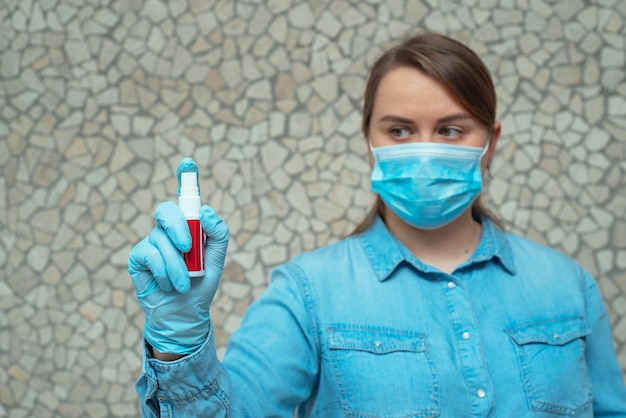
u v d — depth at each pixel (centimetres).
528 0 240
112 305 241
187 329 78
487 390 97
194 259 76
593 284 113
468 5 240
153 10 244
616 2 239
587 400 103
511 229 235
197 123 242
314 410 102
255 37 242
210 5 243
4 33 247
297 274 104
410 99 103
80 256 243
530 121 238
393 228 111
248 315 104
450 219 106
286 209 240
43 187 245
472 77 102
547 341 102
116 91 244
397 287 103
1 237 244
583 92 238
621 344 232
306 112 241
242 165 241
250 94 242
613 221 236
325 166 240
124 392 239
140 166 243
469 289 105
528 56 239
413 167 103
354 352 98
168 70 244
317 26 241
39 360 241
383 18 240
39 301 242
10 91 246
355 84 240
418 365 97
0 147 246
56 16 246
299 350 100
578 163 238
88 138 244
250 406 93
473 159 105
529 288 106
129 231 242
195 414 82
